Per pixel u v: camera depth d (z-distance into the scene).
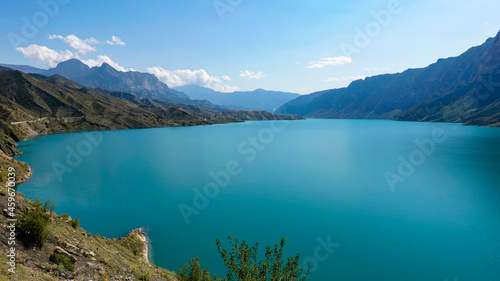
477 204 68.75
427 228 54.06
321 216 60.38
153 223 55.09
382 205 68.25
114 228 51.50
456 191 80.31
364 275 37.50
